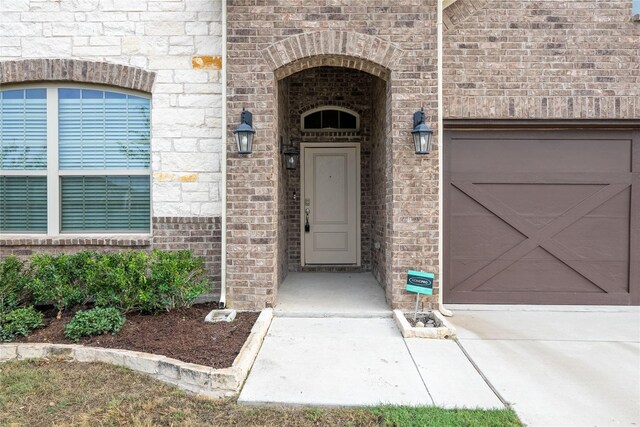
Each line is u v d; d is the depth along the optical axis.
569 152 5.33
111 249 5.17
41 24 5.11
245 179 4.79
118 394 3.00
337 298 5.32
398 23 4.73
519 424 2.62
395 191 4.75
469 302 5.37
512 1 5.12
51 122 5.28
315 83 7.10
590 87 5.11
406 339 4.07
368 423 2.66
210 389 3.01
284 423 2.67
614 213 5.31
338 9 4.73
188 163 5.19
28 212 5.36
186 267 4.48
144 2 5.14
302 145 7.11
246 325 4.20
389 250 4.96
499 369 3.42
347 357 3.63
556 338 4.15
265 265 4.79
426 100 4.74
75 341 3.69
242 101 4.78
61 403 2.88
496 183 5.35
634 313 5.02
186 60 5.16
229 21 4.75
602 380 3.23
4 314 3.93
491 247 5.38
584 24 5.10
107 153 5.36
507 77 5.13
